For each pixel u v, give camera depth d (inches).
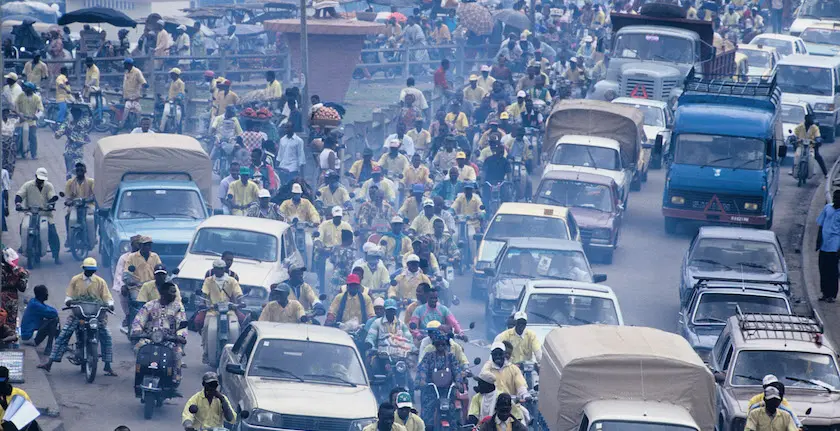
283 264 1309.1
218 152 1909.4
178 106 2167.8
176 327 1063.0
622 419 849.5
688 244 1807.3
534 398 992.9
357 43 2578.7
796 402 979.3
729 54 2566.4
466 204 1614.2
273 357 983.6
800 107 2421.3
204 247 1314.0
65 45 2746.1
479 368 1227.2
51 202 1478.8
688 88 1925.4
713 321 1223.5
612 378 886.4
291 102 1991.9
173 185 1475.1
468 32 3006.9
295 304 1134.4
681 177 1809.8
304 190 1524.4
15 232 1631.4
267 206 1470.2
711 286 1258.0
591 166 1863.9
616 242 1710.1
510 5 3422.7
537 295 1182.3
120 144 1521.9
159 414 1042.7
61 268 1483.8
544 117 2310.5
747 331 1061.1
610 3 3801.7
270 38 3053.6
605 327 966.4
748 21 3491.6
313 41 2546.8
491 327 1307.8
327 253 1422.2
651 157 2204.7
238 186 1521.9
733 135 1811.0
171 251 1365.7
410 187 1723.7
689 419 856.3
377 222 1545.3
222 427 912.9
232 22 3161.9
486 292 1466.5
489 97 2298.2
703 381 890.1
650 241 1815.9
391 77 2945.4
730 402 983.0
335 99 2591.0
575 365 884.6
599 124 1957.4
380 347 1069.8
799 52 3006.9
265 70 2674.7
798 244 1759.4
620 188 1828.2
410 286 1273.4
